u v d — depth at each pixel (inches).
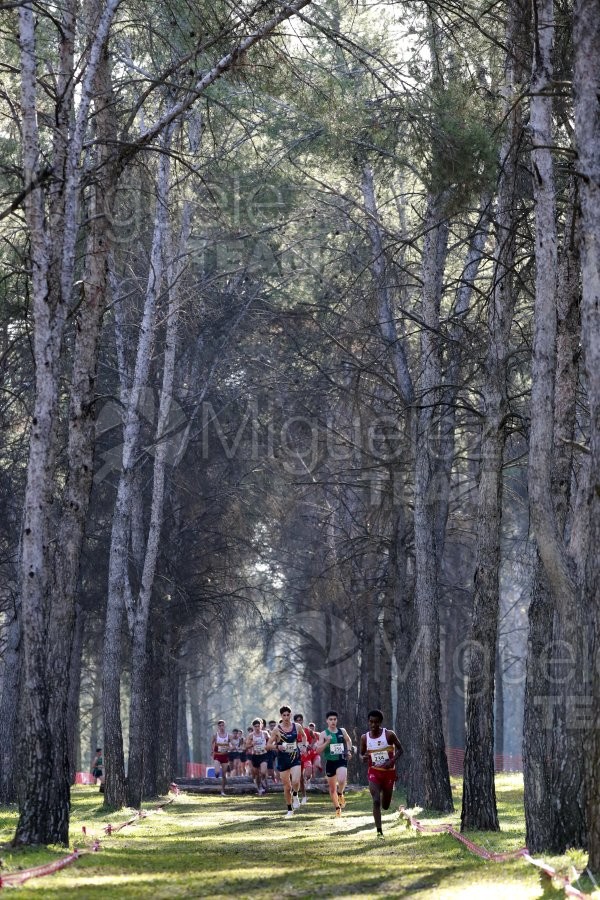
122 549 1712.6
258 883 724.0
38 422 933.8
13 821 1334.9
